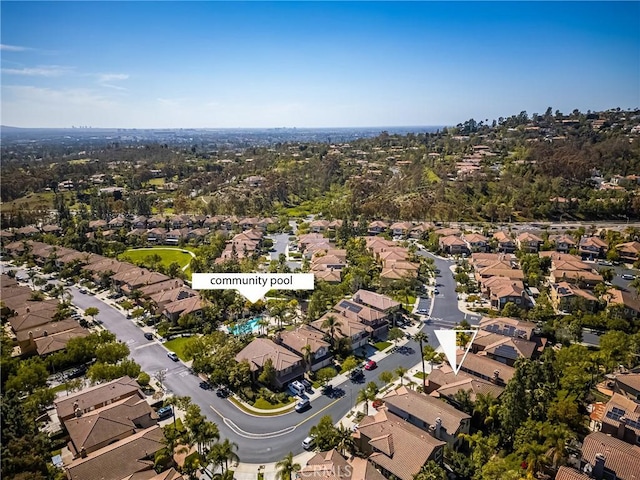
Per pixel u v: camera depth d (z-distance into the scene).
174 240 167.25
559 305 98.69
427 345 83.62
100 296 114.06
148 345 86.31
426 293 112.19
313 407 66.44
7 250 150.62
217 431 54.31
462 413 58.38
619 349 72.50
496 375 67.94
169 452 53.75
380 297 98.06
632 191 188.88
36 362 74.38
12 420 53.62
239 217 195.12
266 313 99.62
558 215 183.75
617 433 55.59
